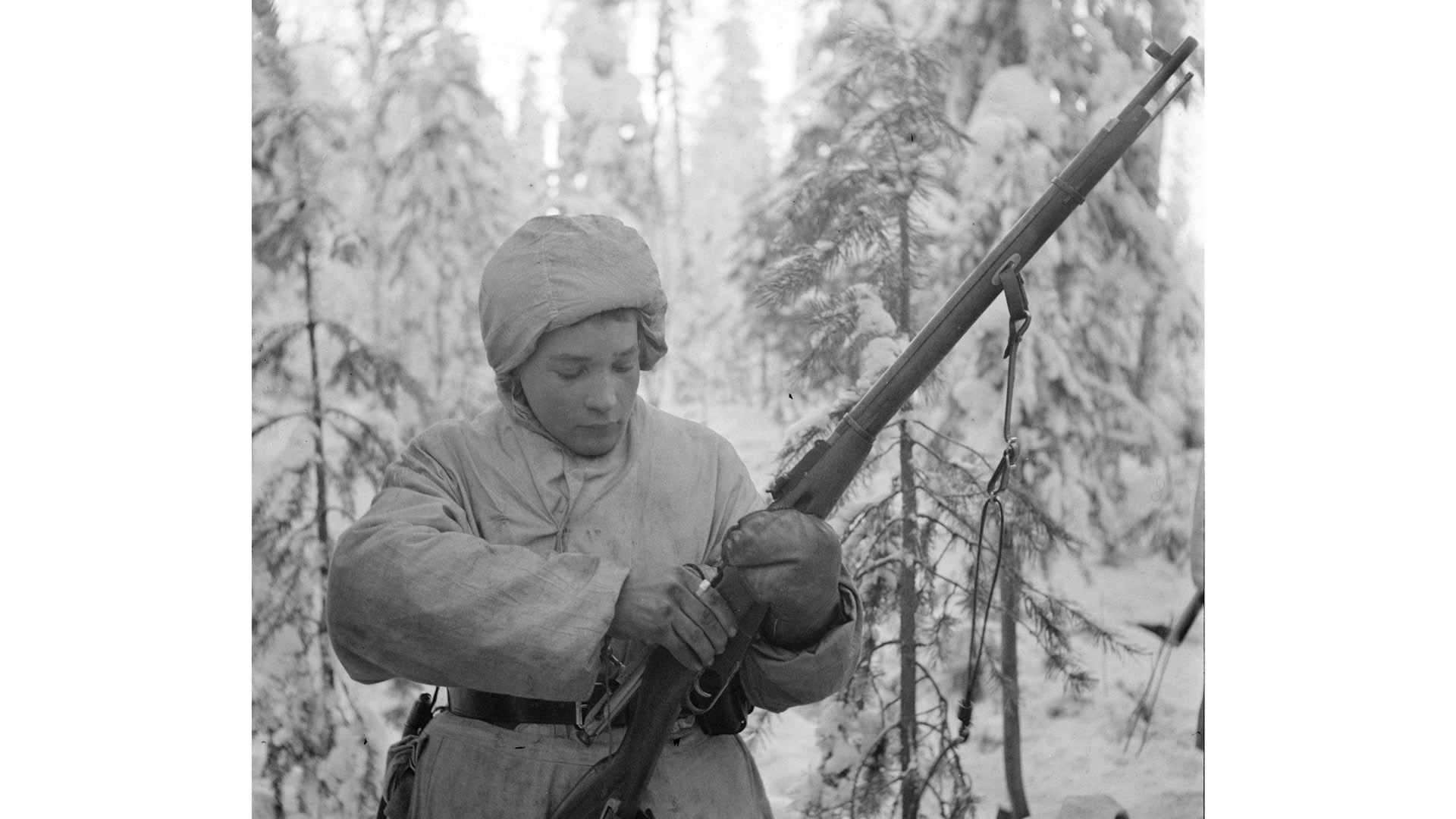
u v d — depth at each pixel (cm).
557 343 163
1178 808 212
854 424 178
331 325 204
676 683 162
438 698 181
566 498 168
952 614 205
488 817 168
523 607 160
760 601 160
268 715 204
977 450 206
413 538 162
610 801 163
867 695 204
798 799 202
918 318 203
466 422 174
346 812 203
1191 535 214
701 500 173
